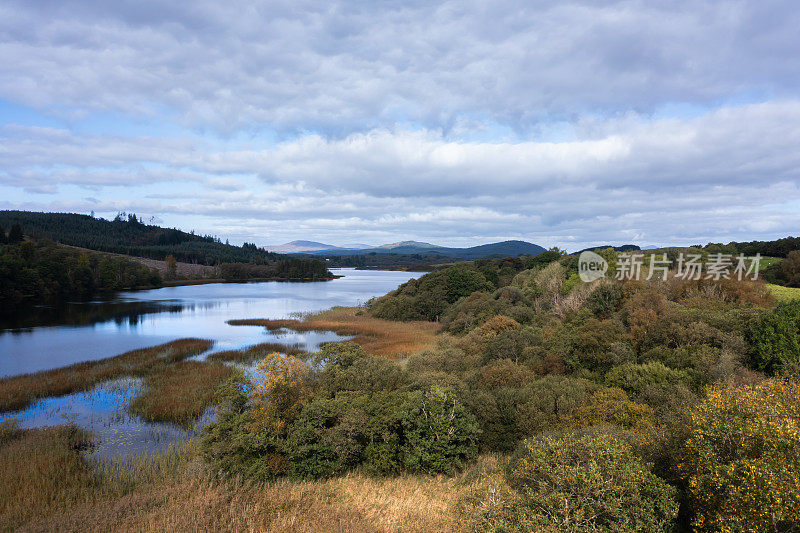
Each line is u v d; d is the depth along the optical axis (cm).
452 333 4869
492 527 935
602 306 3659
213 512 1243
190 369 3412
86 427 2305
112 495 1524
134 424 2356
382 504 1350
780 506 714
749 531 742
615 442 1014
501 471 1480
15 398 2692
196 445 1956
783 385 1116
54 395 2836
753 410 903
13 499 1505
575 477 907
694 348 2366
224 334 5362
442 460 1620
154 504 1339
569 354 2709
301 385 1828
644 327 2777
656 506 905
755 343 2323
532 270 7062
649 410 1642
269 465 1603
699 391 1897
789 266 5097
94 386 3027
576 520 857
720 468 852
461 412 1769
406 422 1711
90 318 6769
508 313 4456
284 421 1683
